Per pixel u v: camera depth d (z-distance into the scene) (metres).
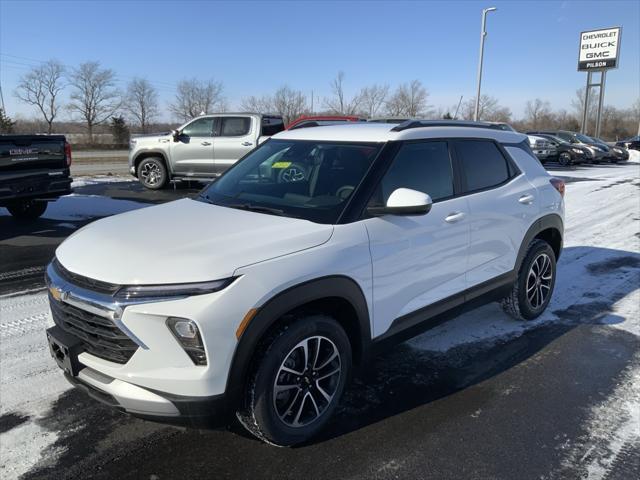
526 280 4.48
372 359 3.23
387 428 3.02
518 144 4.59
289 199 3.25
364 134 3.54
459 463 2.72
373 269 2.99
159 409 2.40
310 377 2.79
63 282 2.60
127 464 2.68
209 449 2.81
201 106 70.50
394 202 2.99
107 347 2.48
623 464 2.73
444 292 3.61
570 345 4.19
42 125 72.25
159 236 2.77
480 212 3.81
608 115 82.81
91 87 72.19
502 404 3.31
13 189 7.36
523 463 2.73
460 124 4.10
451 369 3.77
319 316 2.76
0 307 4.84
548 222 4.63
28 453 2.75
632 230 8.71
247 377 2.56
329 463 2.71
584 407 3.28
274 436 2.67
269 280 2.50
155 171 12.80
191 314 2.31
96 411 3.17
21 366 3.70
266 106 54.91
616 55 45.00
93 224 3.21
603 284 5.77
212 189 3.78
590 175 19.39
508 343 4.22
